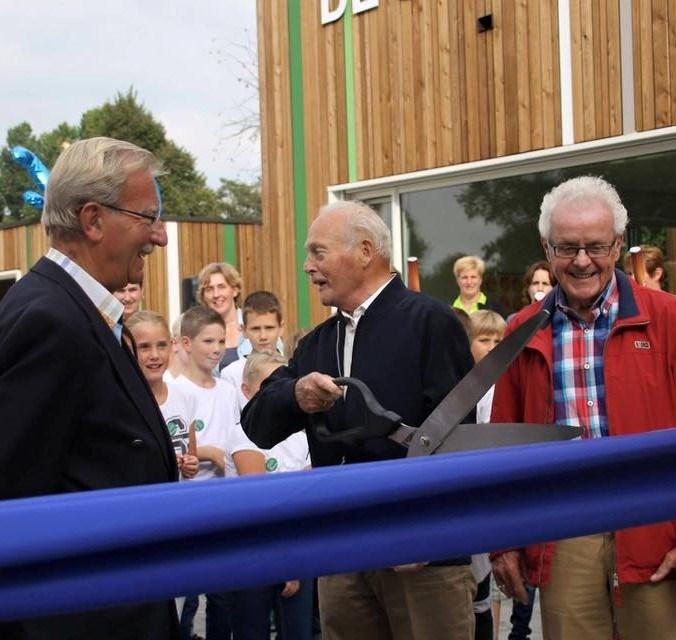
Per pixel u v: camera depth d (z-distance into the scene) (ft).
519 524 4.61
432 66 27.53
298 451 15.02
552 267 9.01
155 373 14.24
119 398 6.57
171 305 39.17
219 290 21.50
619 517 4.93
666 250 23.29
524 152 25.57
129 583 3.95
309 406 8.70
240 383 18.43
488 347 17.22
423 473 4.24
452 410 7.39
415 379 9.09
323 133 30.50
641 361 8.73
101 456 6.51
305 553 4.14
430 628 9.18
